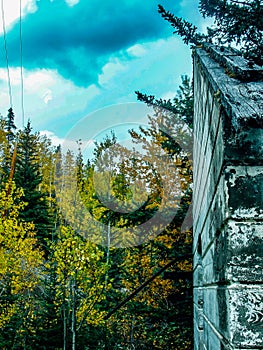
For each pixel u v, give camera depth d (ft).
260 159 3.45
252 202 3.43
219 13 15.07
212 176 4.73
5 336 28.94
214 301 4.85
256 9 13.92
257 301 3.30
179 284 20.40
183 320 20.03
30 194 53.47
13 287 32.65
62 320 29.07
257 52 14.37
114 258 28.14
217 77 4.79
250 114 3.16
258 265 3.35
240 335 3.25
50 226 49.16
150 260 22.16
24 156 72.79
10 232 31.78
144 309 21.13
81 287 27.14
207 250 6.09
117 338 26.66
